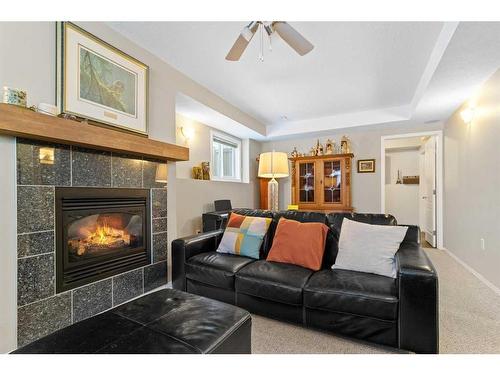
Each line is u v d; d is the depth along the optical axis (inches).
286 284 67.2
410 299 54.9
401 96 141.6
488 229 99.3
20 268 59.2
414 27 81.6
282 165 116.3
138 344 38.9
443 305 82.0
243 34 70.3
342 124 173.8
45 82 66.2
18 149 59.3
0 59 58.4
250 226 91.8
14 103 55.7
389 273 65.4
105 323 44.2
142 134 91.8
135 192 90.0
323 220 86.8
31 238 61.4
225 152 191.8
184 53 99.2
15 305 58.2
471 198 116.3
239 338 45.1
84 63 73.7
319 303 62.7
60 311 67.1
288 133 192.5
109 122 80.4
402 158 247.1
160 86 102.4
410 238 77.2
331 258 80.4
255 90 134.0
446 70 92.4
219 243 98.5
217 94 139.3
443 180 162.4
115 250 84.2
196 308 49.8
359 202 187.5
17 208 59.0
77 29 71.9
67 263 69.4
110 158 81.4
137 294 90.1
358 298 58.6
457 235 136.9
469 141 118.4
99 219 79.4
